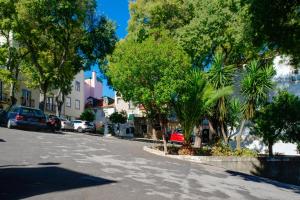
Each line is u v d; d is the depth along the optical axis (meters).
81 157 15.15
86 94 82.94
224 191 11.79
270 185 15.43
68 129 45.88
